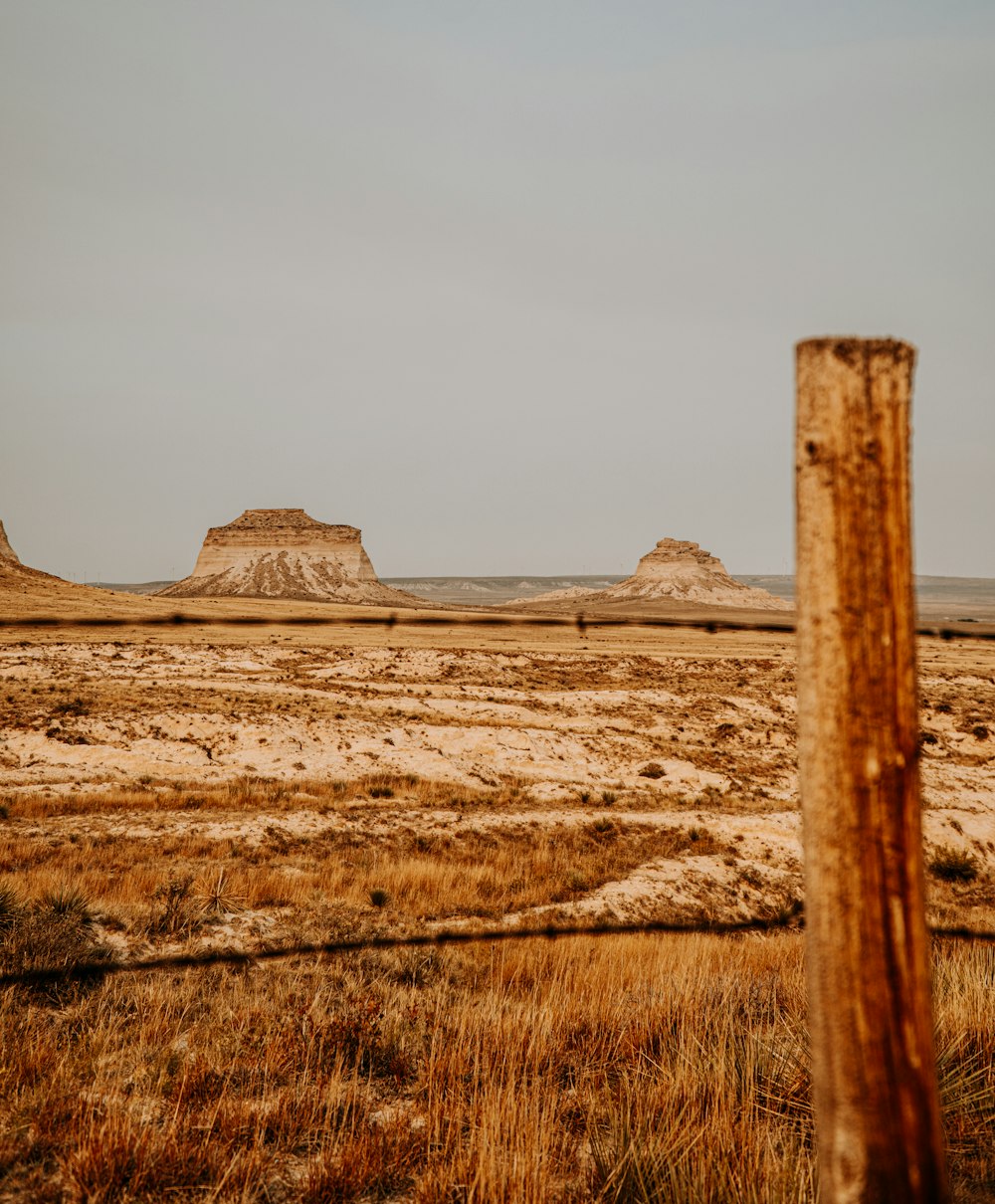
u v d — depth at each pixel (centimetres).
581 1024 659
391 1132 498
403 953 998
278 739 2941
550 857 1891
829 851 198
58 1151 486
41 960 823
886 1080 194
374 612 11675
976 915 1664
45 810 1992
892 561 198
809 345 201
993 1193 388
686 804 2625
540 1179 408
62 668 4697
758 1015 658
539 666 5931
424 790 2566
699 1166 394
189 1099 545
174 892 1191
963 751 3566
